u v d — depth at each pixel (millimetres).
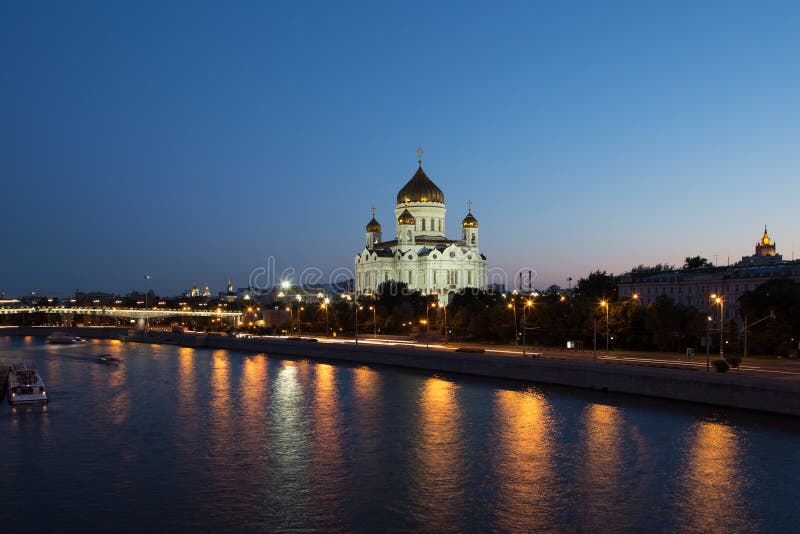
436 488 66938
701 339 149125
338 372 153625
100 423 96875
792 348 134625
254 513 61000
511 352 158250
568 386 122562
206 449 81875
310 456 78375
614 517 59375
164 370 162125
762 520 58500
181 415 102188
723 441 81188
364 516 60156
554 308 180750
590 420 93875
